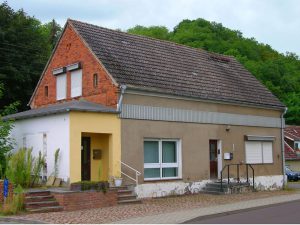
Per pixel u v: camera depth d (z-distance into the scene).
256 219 14.45
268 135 28.67
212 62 29.03
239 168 26.38
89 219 14.38
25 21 38.62
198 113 24.27
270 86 57.75
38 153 20.77
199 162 24.03
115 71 21.52
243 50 59.66
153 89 21.81
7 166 19.41
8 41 36.44
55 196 16.83
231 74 29.06
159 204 18.88
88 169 20.44
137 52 24.28
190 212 16.02
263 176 27.86
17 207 15.73
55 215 15.28
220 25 60.38
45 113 20.09
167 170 22.77
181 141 23.25
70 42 24.00
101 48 22.77
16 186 18.28
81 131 19.34
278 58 64.75
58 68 24.83
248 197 22.09
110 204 18.09
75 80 23.64
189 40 53.62
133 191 20.53
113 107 20.78
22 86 36.78
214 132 25.08
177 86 23.50
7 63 35.66
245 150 26.92
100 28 24.48
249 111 27.48
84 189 17.39
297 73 64.06
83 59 23.02
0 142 21.45
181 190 22.88
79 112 19.34
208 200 20.58
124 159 20.67
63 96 24.55
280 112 29.75
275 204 19.02
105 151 20.83
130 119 21.08
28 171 19.17
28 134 21.61
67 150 19.06
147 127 21.72
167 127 22.62
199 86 24.95
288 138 51.44
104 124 20.11
